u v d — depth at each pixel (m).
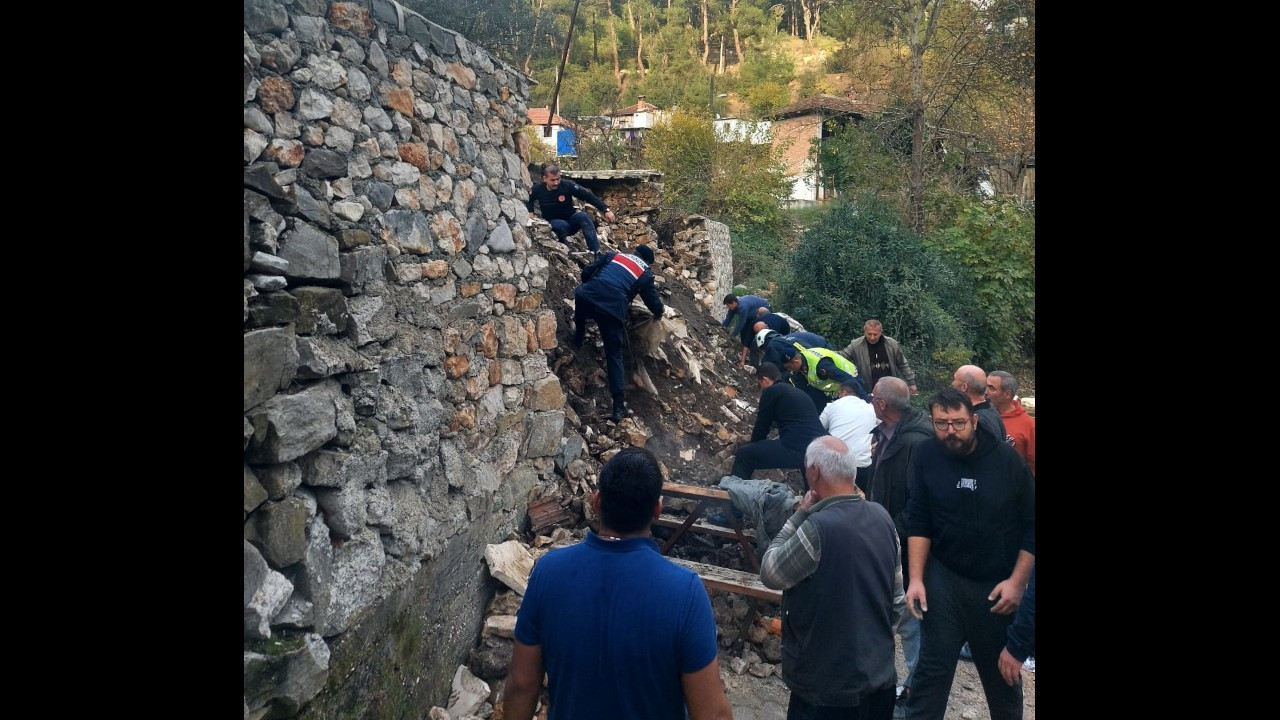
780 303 11.14
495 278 3.99
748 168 15.95
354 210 2.79
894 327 10.45
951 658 2.72
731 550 4.52
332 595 2.35
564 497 4.54
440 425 3.28
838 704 2.39
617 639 1.75
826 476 2.49
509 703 1.89
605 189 8.66
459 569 3.35
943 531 2.69
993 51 13.97
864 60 16.80
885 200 13.81
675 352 6.23
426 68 3.43
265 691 1.98
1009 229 12.27
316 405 2.33
